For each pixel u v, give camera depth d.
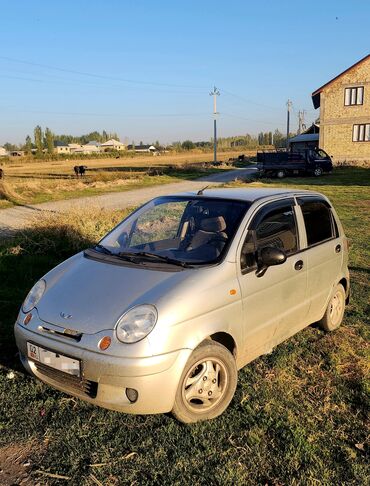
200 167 44.09
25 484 2.77
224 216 3.94
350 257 8.58
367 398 3.74
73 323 3.14
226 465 2.91
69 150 153.88
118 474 2.84
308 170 32.78
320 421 3.42
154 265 3.57
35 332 3.29
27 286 6.55
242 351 3.66
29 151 135.25
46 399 3.63
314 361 4.37
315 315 4.73
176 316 3.05
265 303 3.83
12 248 8.34
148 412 3.01
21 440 3.15
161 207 4.49
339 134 40.72
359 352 4.59
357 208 15.70
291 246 4.27
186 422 3.26
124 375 2.90
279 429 3.30
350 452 3.08
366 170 36.50
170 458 2.98
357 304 6.02
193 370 3.22
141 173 38.16
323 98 40.66
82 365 3.01
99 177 32.72
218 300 3.33
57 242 8.86
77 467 2.90
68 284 3.55
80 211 10.39
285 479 2.83
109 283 3.42
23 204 18.02
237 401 3.63
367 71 38.81
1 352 4.43
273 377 4.04
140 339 2.94
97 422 3.33
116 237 4.32
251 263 3.72
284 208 4.32
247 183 27.08
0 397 3.66
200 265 3.51
